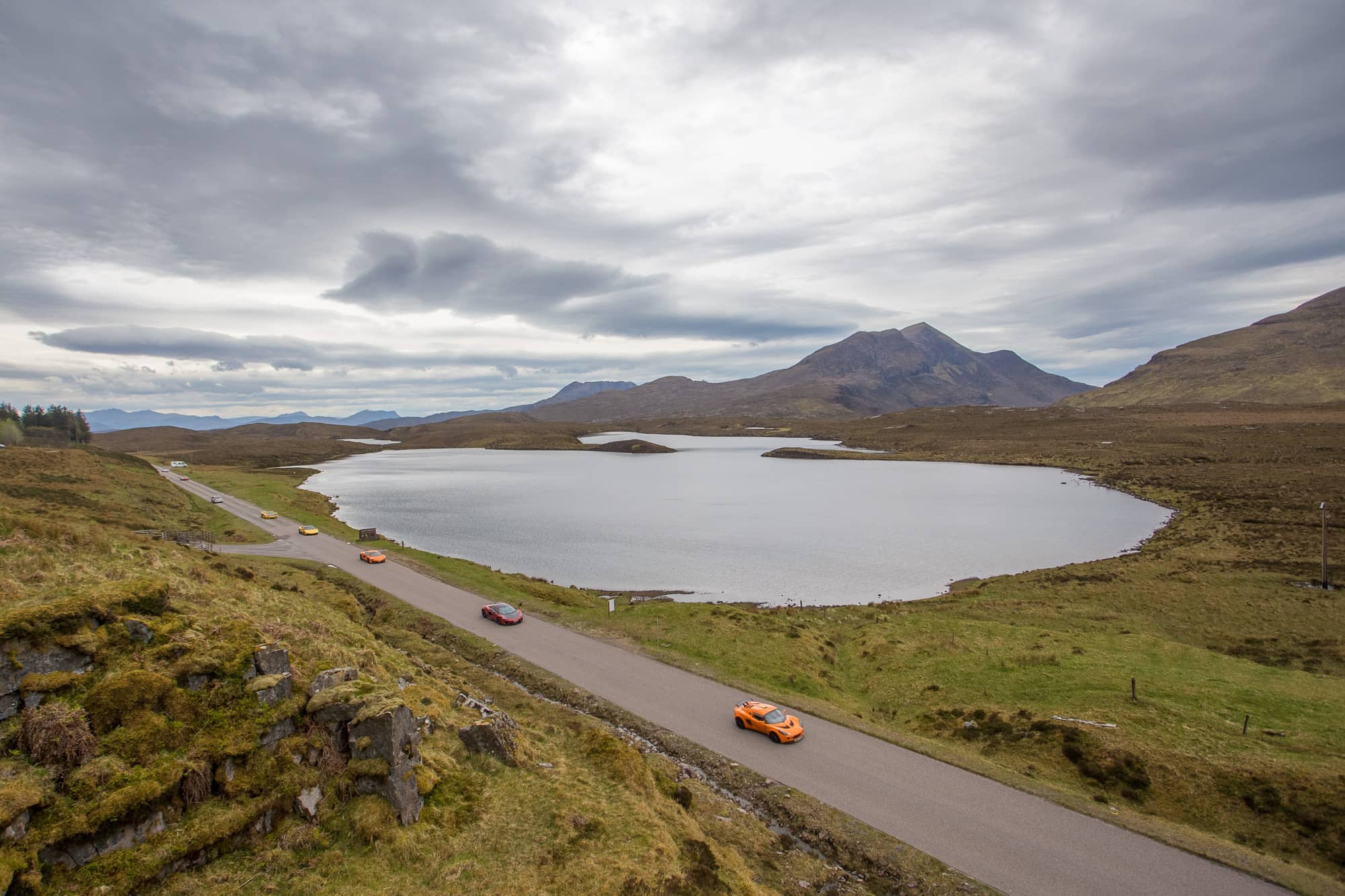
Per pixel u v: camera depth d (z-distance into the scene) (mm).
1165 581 56625
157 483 104250
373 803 15023
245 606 21984
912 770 23312
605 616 42156
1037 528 94250
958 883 17359
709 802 21188
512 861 15094
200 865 12578
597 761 20750
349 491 151375
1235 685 30406
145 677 13898
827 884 17641
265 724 14797
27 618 13344
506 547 84625
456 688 26984
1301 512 82562
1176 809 21547
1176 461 147375
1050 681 32156
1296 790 21406
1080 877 17578
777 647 37250
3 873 10258
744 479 174000
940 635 41000
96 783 12055
